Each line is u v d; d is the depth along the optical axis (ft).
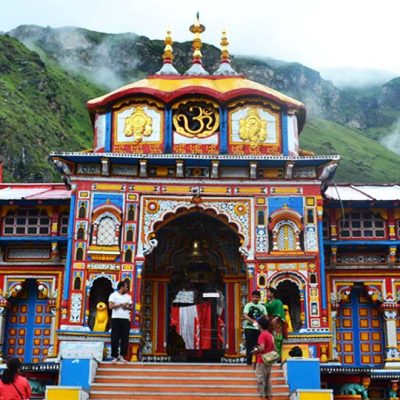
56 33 464.24
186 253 71.00
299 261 61.46
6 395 34.76
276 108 66.13
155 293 69.67
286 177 63.67
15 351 67.05
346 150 396.37
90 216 62.08
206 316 71.41
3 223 69.21
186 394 46.62
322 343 58.59
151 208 62.90
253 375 49.90
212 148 64.75
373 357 67.62
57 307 67.21
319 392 44.06
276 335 52.29
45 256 68.80
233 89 65.67
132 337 58.75
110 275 60.70
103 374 49.62
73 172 63.26
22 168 218.18
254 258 61.77
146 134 65.00
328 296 68.13
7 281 67.97
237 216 63.10
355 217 69.87
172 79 70.38
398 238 68.90
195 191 63.41
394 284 68.44
